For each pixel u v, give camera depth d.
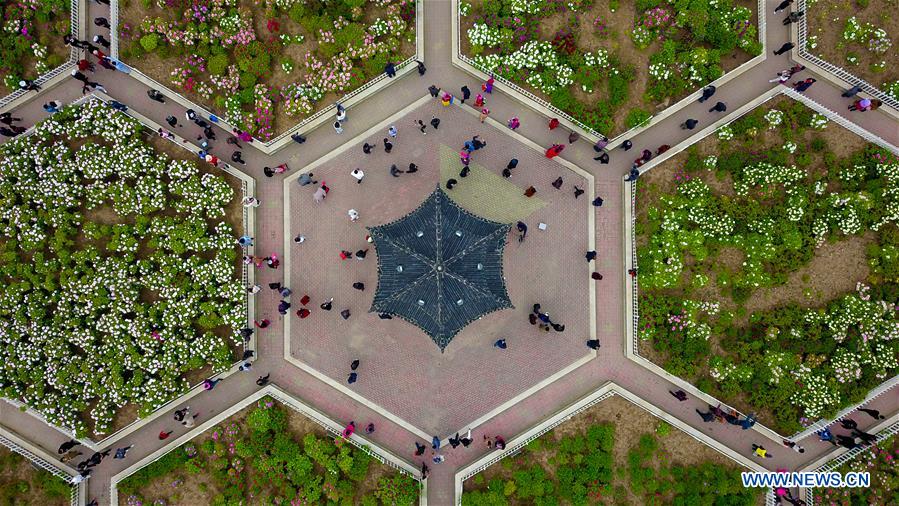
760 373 33.41
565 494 33.41
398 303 27.50
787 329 33.62
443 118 34.72
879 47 33.28
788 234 33.06
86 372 33.28
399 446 34.69
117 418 34.09
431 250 25.75
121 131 33.44
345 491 33.44
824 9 33.94
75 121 33.72
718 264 33.84
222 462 33.75
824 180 33.75
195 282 33.47
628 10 34.44
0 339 33.44
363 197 34.75
